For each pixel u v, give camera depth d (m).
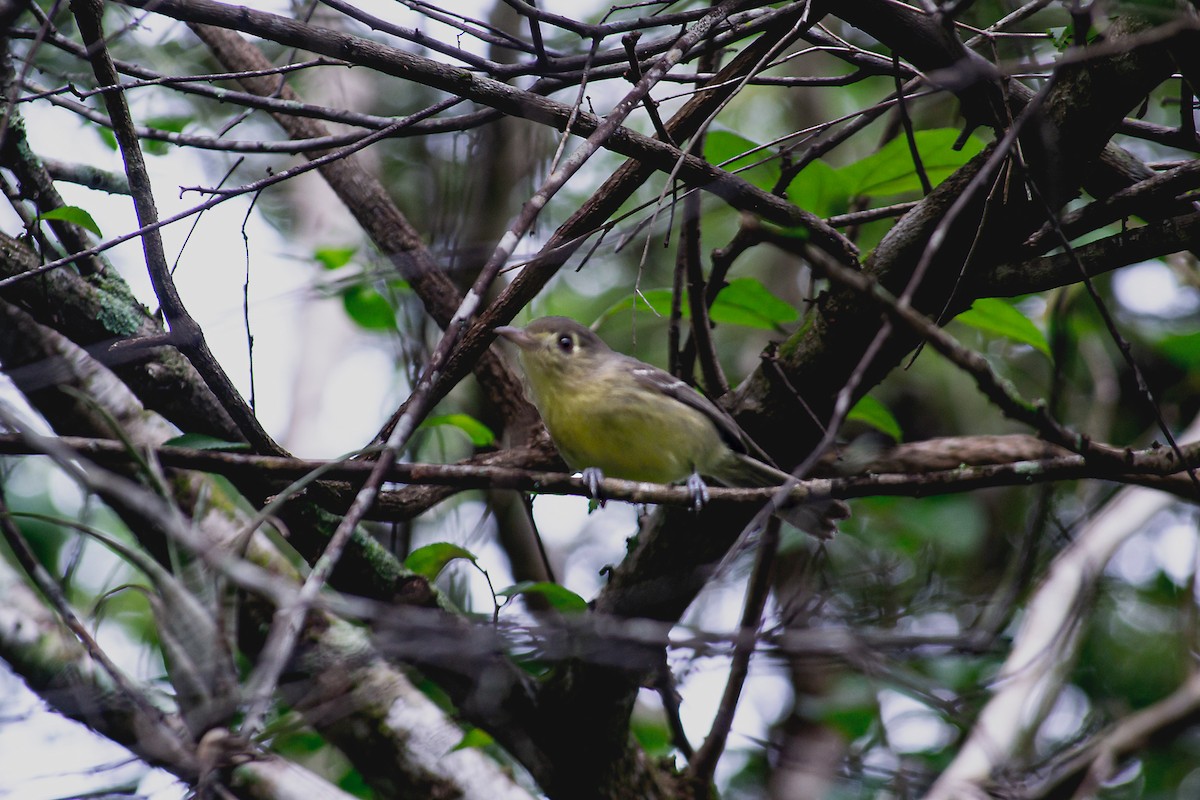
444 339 6.16
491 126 12.60
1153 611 14.05
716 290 9.51
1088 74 7.73
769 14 8.45
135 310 8.76
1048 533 12.44
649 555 9.36
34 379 9.26
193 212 7.23
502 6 13.81
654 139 8.37
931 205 8.31
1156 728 10.31
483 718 9.23
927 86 9.99
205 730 6.87
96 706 7.82
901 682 9.25
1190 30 6.84
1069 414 14.64
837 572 12.76
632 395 10.29
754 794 13.07
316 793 8.45
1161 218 8.58
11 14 5.90
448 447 13.71
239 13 7.40
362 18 7.86
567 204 16.38
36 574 7.20
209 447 7.66
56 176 9.56
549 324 10.77
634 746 10.23
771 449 9.56
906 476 7.38
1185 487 9.31
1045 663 10.59
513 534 13.38
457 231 11.95
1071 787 10.00
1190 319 14.98
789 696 13.28
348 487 8.19
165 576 6.89
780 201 8.54
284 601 5.65
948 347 5.87
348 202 11.01
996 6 11.45
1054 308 12.57
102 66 6.91
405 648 7.90
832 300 8.51
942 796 9.51
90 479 6.00
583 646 8.23
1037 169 7.95
